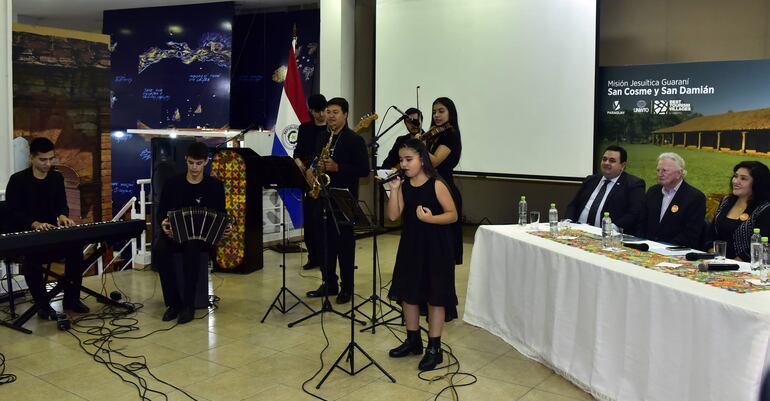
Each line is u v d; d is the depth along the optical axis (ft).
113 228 14.62
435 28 24.73
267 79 33.01
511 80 23.52
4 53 16.90
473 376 11.55
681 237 13.37
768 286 8.80
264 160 16.49
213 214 14.90
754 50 23.29
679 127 21.66
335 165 15.39
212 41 32.68
